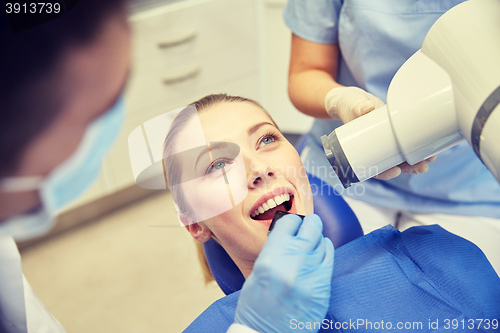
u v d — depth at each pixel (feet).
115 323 3.44
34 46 1.42
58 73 1.44
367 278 1.84
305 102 2.67
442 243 1.98
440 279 1.83
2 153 1.44
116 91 1.52
